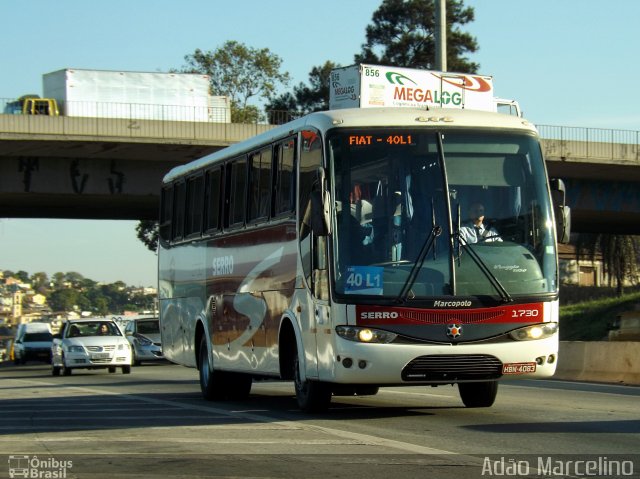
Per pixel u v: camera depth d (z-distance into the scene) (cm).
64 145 4153
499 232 1480
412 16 8619
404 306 1430
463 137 1508
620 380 2470
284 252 1661
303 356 1576
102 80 5088
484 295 1448
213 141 4275
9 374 4091
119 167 4450
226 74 9500
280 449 1223
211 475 1052
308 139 1566
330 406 1786
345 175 1472
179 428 1480
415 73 3266
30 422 1630
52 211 5216
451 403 1822
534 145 1535
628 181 5091
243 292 1870
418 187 1477
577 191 5066
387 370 1423
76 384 2853
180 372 3647
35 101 4978
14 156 4347
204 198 2142
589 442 1252
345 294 1438
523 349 1451
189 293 2231
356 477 1022
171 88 5166
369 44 8806
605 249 8138
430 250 1452
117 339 3622
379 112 1521
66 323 3762
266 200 1762
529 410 1661
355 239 1454
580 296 8675
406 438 1303
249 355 1842
